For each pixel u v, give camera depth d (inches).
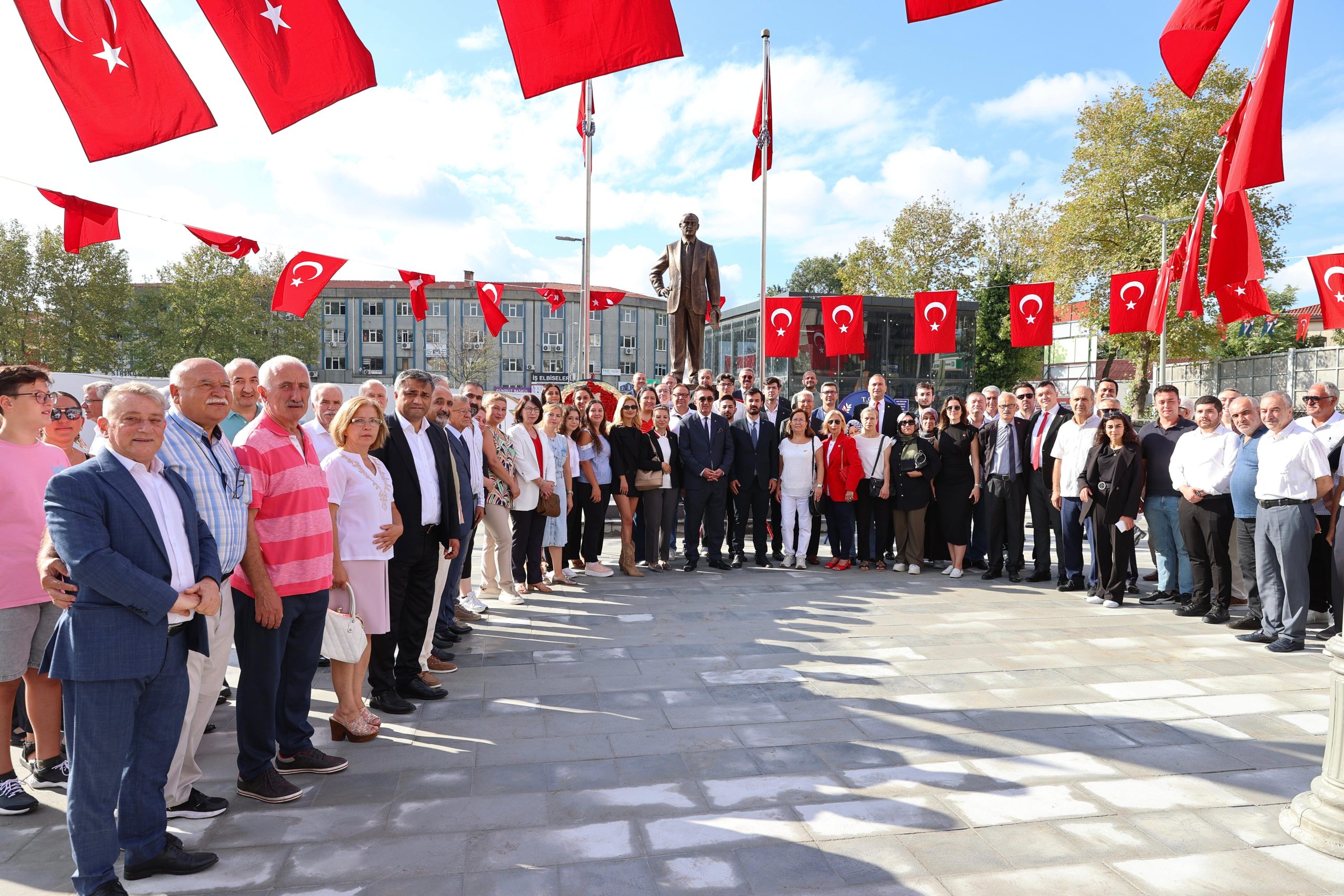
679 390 366.3
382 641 174.4
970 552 365.1
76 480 100.3
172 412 119.5
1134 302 431.2
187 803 126.2
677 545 435.8
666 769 143.0
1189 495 257.6
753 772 141.9
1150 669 204.4
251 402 152.2
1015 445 322.7
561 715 171.8
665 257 472.1
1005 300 1250.6
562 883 105.4
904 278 1455.5
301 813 127.1
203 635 113.0
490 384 2481.5
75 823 100.0
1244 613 272.4
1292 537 219.1
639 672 202.5
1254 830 120.1
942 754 149.6
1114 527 280.8
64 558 98.1
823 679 196.5
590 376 605.3
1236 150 212.7
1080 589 307.9
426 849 115.2
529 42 151.3
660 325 2632.9
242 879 107.1
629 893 102.9
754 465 358.3
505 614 266.7
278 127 156.9
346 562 160.2
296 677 141.7
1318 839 113.9
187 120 158.9
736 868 108.9
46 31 153.3
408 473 176.9
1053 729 162.1
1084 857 111.7
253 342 1839.3
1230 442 253.4
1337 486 241.3
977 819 123.5
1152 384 1187.9
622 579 331.9
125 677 100.6
